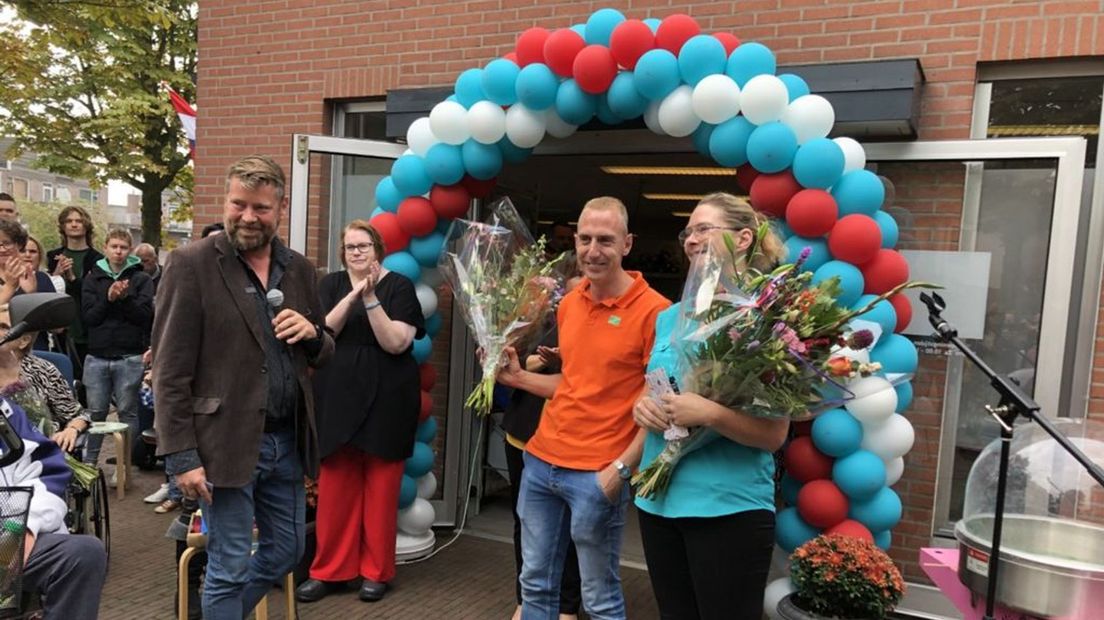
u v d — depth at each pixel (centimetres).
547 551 260
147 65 1124
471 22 459
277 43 515
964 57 354
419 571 403
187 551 298
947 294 362
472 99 364
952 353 361
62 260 585
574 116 339
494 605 362
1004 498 181
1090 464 165
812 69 342
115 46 1066
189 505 308
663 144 414
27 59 846
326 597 364
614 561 250
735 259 194
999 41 348
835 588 243
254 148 525
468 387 473
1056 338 331
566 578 325
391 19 481
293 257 265
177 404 229
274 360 249
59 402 356
